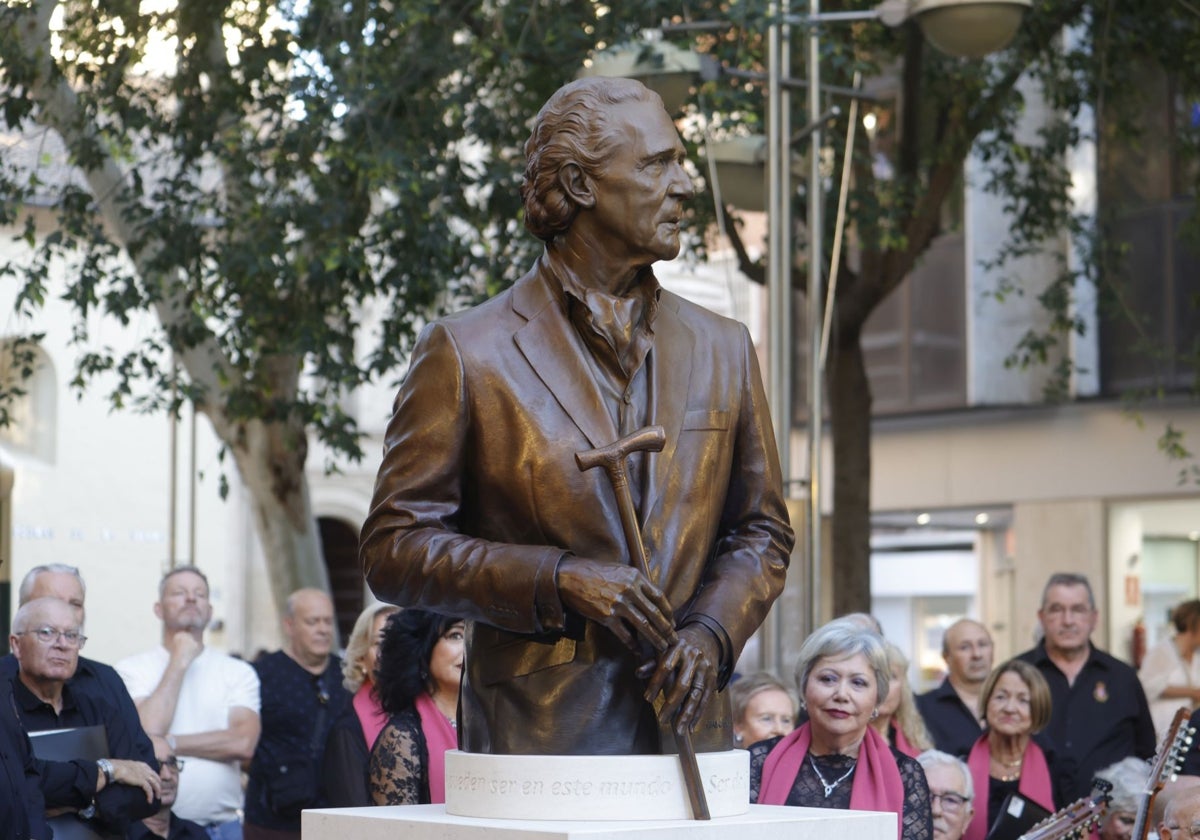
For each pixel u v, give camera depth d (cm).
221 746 748
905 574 2173
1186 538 1870
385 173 1073
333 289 1188
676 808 298
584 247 316
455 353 313
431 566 303
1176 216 1841
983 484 2014
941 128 1414
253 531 2209
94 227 1180
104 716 605
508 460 309
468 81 1215
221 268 1145
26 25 1150
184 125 1169
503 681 306
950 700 797
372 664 601
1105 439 1914
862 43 1325
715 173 1030
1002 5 901
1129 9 1313
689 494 314
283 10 1151
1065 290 1524
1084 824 590
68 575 657
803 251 1423
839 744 516
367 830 305
